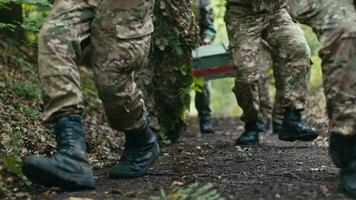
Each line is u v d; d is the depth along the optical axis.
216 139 13.20
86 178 5.63
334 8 5.21
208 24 12.85
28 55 12.06
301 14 5.36
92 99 12.13
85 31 5.79
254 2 10.14
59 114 5.56
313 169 7.24
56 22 5.64
